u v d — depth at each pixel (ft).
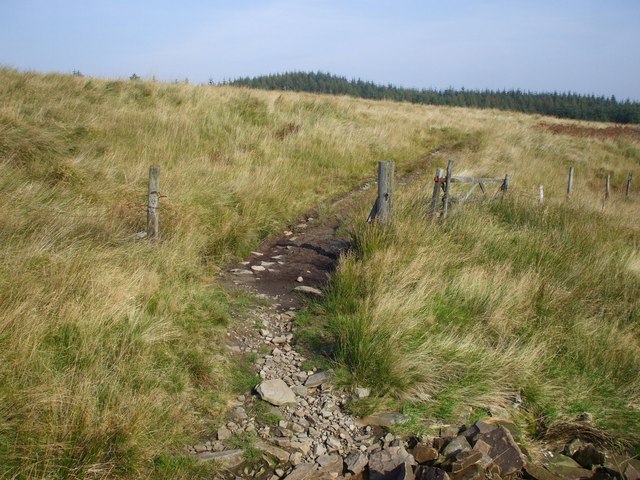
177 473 9.87
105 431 9.53
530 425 13.15
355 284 17.81
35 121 29.14
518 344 15.69
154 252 17.51
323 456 11.19
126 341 12.27
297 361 14.79
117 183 23.72
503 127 72.95
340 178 36.40
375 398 13.05
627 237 27.32
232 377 13.57
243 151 35.01
